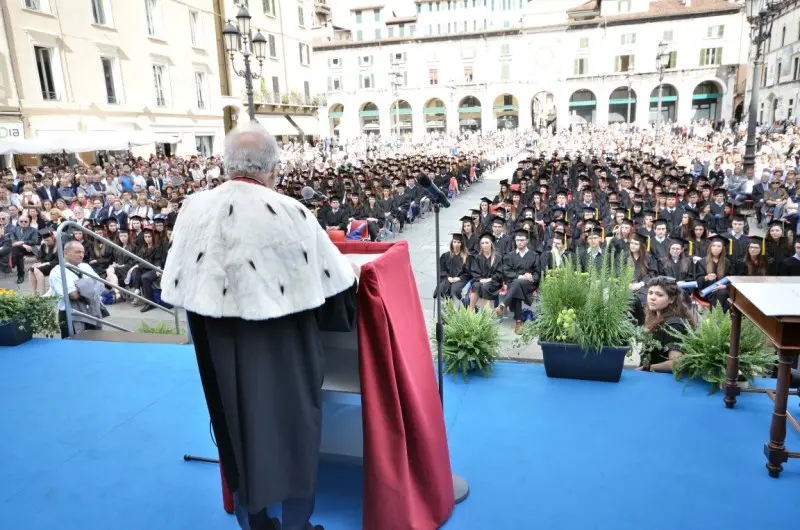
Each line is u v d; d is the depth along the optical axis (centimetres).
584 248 771
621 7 5412
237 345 169
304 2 4012
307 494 180
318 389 179
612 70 5316
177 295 172
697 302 675
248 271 161
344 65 6028
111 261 954
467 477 259
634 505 237
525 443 288
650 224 874
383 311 190
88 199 1363
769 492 244
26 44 1942
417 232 1405
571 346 356
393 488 193
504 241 872
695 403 327
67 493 253
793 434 289
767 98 4384
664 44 2750
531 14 5416
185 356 416
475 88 5603
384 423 194
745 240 794
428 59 5753
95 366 399
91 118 2220
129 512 239
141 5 2481
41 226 1123
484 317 389
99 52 2264
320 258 174
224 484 234
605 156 2448
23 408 336
